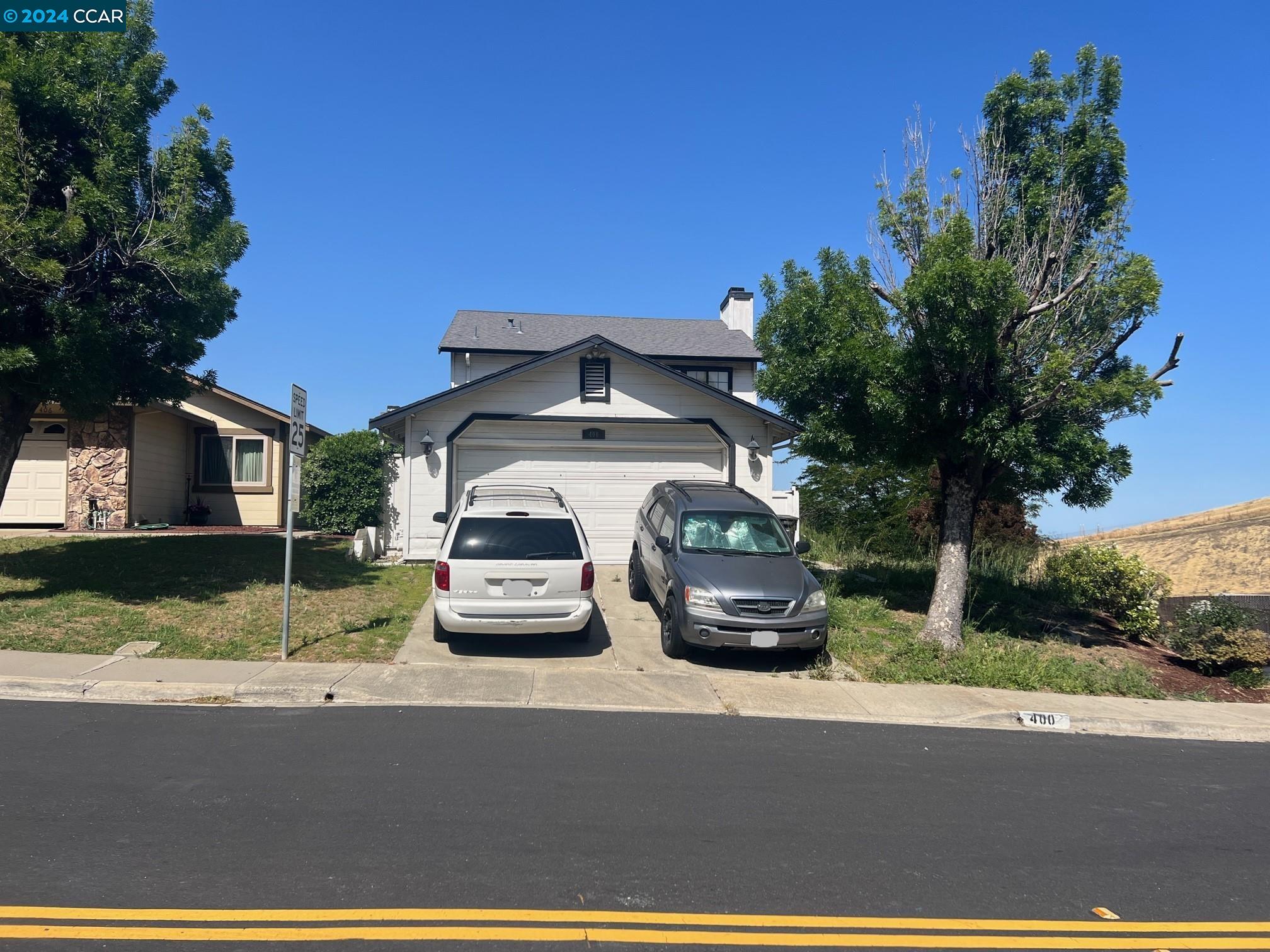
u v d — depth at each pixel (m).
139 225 11.23
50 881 4.41
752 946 4.06
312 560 14.95
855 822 5.77
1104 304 11.55
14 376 10.69
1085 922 4.50
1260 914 4.68
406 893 4.41
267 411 20.97
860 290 12.30
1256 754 8.41
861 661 10.96
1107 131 11.90
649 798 6.00
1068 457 11.39
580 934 4.09
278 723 7.62
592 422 16.11
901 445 12.20
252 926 4.03
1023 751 7.93
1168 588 14.31
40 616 10.56
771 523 12.01
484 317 25.97
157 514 19.52
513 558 10.23
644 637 11.62
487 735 7.42
